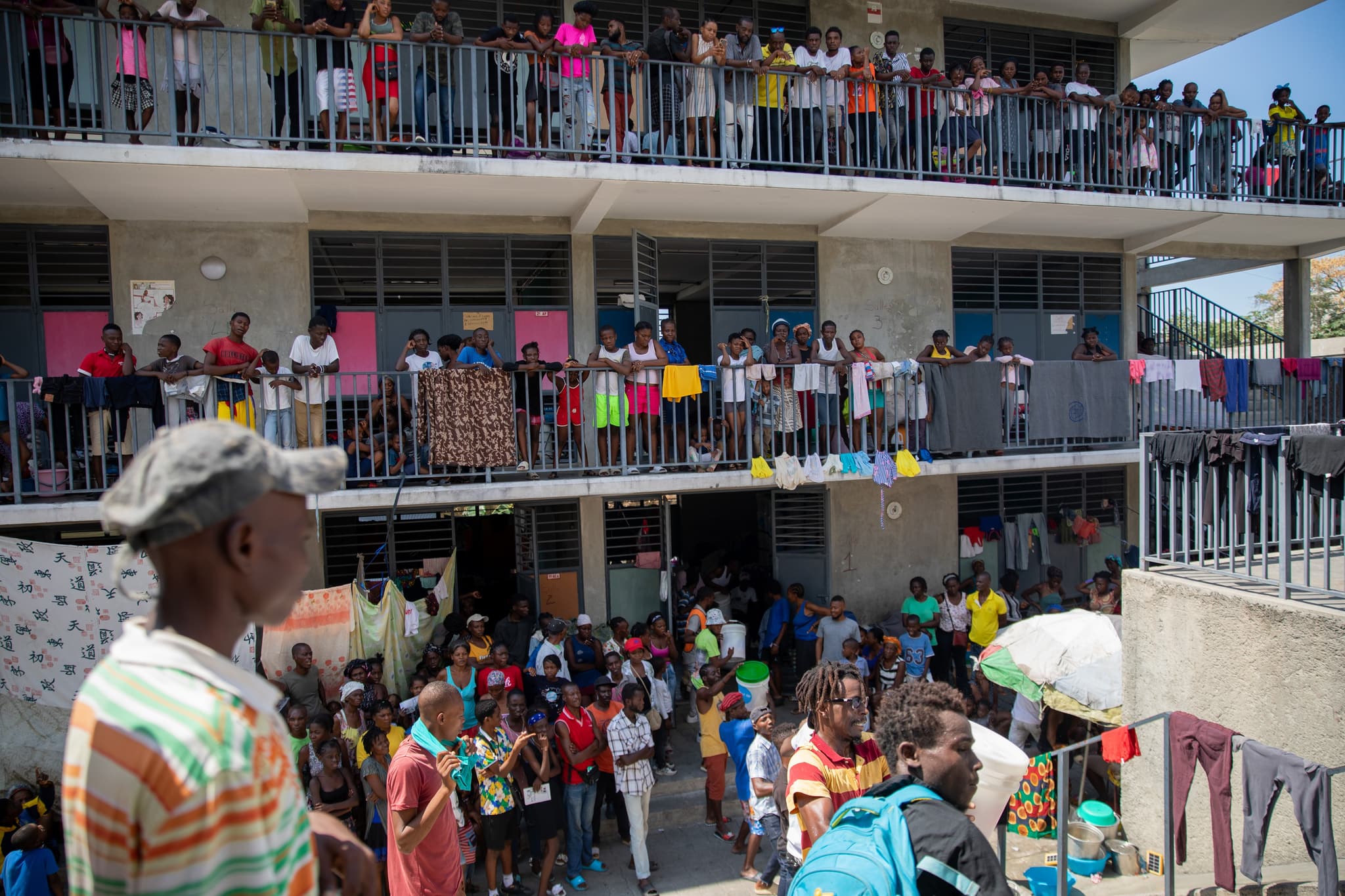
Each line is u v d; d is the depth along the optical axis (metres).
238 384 8.40
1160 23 13.09
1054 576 11.84
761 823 7.23
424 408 9.12
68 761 1.24
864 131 10.87
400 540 10.64
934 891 2.35
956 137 10.82
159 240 9.54
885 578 12.21
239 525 1.32
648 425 9.62
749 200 10.36
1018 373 10.91
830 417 10.24
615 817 9.02
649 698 9.18
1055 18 12.84
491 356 9.29
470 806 7.61
